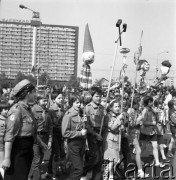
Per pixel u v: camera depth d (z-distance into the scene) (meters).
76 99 6.64
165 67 12.61
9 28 76.69
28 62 76.44
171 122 10.29
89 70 8.05
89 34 7.98
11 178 5.01
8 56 80.12
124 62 8.69
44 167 8.49
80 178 6.63
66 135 6.43
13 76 78.31
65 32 69.44
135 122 8.01
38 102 7.45
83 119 6.62
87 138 6.95
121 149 7.73
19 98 5.17
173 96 13.36
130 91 13.37
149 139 8.89
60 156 7.96
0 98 6.53
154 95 14.64
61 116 7.72
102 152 7.24
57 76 69.38
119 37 7.69
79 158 6.46
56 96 8.59
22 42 76.06
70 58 69.56
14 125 4.92
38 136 6.58
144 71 11.16
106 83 15.41
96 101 7.21
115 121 7.18
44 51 69.69
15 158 5.00
